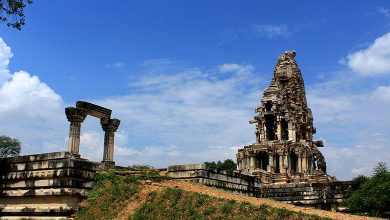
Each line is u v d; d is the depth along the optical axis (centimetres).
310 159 8212
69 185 2909
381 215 3900
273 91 8500
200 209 2544
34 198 3055
